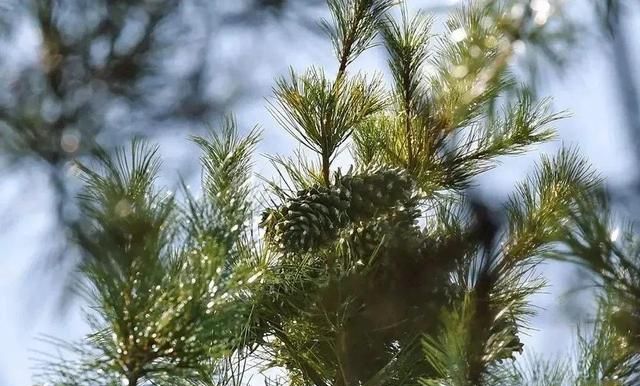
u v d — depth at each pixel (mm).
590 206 1484
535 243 1963
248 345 2002
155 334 1633
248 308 1889
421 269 1948
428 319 1944
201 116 1435
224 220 1677
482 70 1810
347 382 1995
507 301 1956
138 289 1625
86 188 1579
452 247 1899
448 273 1932
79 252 1462
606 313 1494
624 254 1481
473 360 1688
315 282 2000
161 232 1628
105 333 1646
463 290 1902
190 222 1651
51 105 1390
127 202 1604
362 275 1990
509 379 1637
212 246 1648
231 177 1896
